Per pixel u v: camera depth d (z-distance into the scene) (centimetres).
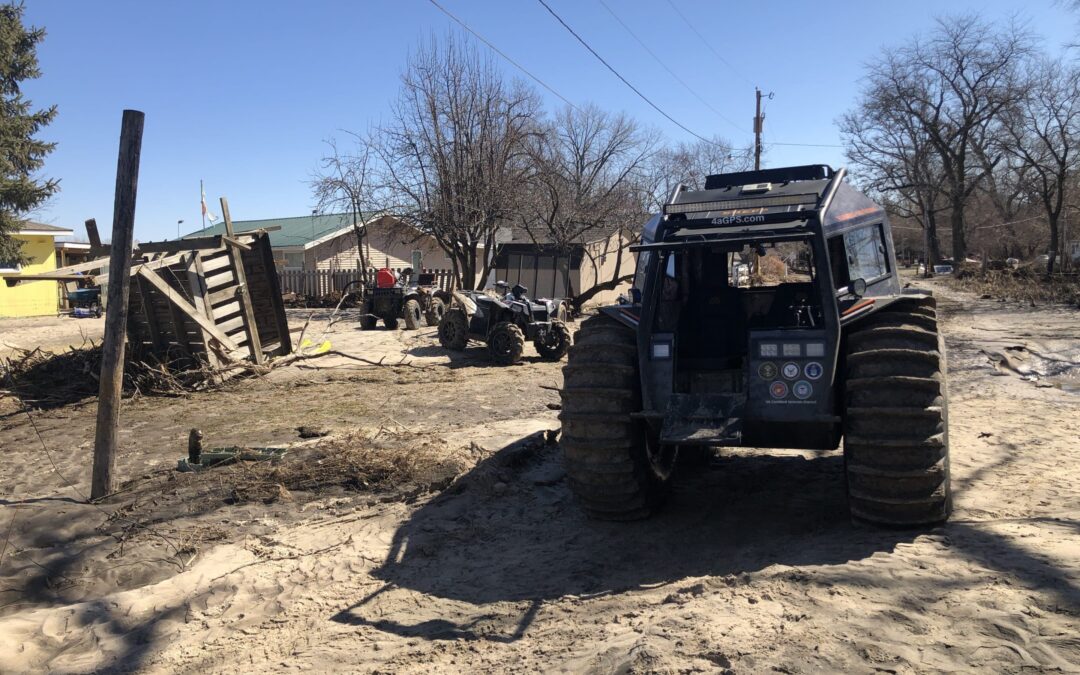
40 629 399
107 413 610
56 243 3117
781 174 582
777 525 509
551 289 2805
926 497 429
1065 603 326
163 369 1116
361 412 952
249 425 883
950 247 7925
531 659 339
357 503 587
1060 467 598
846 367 457
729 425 446
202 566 477
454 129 2355
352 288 3048
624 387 485
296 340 1689
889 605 340
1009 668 281
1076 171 4450
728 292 593
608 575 441
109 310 608
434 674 336
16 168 2488
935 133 5025
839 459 690
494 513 564
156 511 573
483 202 2341
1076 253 5328
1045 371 1179
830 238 482
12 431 893
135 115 609
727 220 479
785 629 323
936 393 428
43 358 1195
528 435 783
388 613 408
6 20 2539
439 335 1570
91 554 499
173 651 373
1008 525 440
